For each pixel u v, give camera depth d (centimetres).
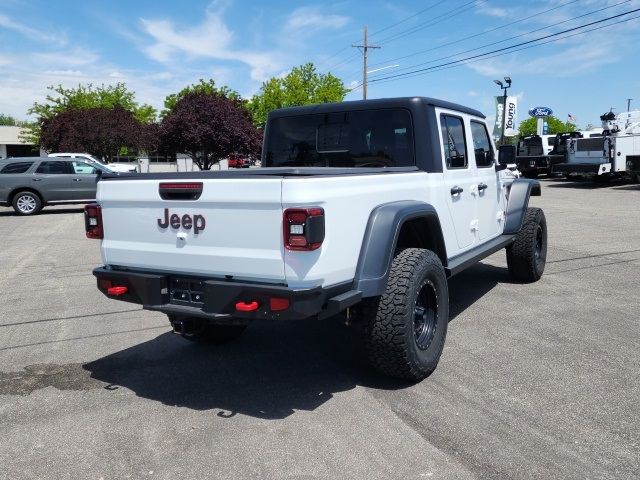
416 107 479
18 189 1662
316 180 332
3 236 1248
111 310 639
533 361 451
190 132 3172
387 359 393
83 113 3256
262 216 337
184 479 298
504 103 3241
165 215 378
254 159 3519
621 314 577
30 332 560
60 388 421
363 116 509
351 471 301
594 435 333
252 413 374
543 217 725
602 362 446
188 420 366
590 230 1170
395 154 494
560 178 2909
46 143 3522
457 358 461
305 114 542
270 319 337
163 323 587
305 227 324
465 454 314
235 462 313
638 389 395
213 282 354
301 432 346
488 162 629
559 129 6806
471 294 670
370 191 384
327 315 347
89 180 1716
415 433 340
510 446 322
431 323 424
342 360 469
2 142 5581
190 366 463
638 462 304
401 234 463
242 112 3428
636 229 1173
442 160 494
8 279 807
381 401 386
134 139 3219
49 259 965
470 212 560
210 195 353
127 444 337
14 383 432
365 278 369
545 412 362
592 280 729
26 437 348
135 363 472
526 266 699
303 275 332
